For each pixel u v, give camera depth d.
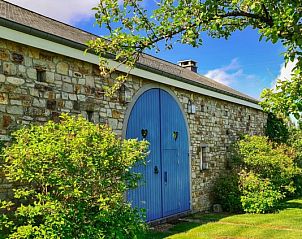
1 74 5.50
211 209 12.07
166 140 9.89
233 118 14.19
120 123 8.05
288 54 3.57
